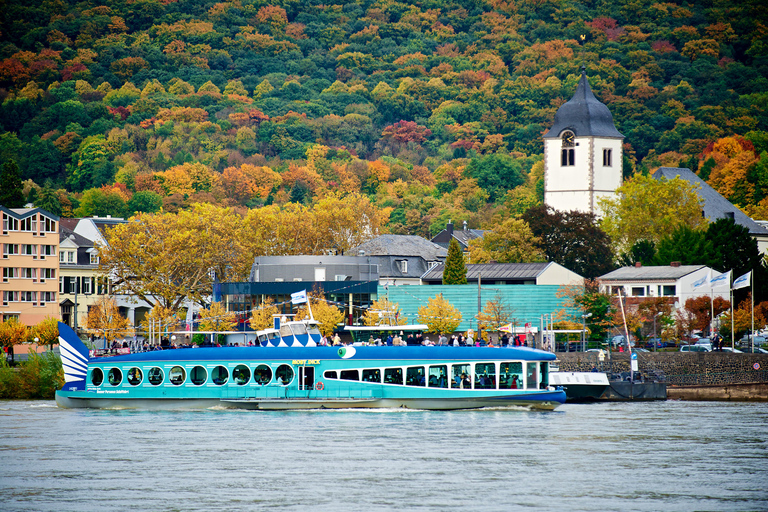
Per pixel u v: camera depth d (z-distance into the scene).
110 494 154.88
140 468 173.25
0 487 160.00
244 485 160.25
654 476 167.00
